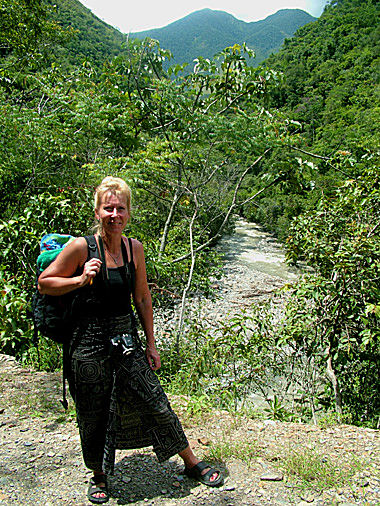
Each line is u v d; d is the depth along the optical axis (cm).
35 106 853
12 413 327
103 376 208
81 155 713
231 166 748
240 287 1989
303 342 493
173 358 515
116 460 262
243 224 4084
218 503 220
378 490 234
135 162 634
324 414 504
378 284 470
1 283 437
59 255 205
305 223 540
